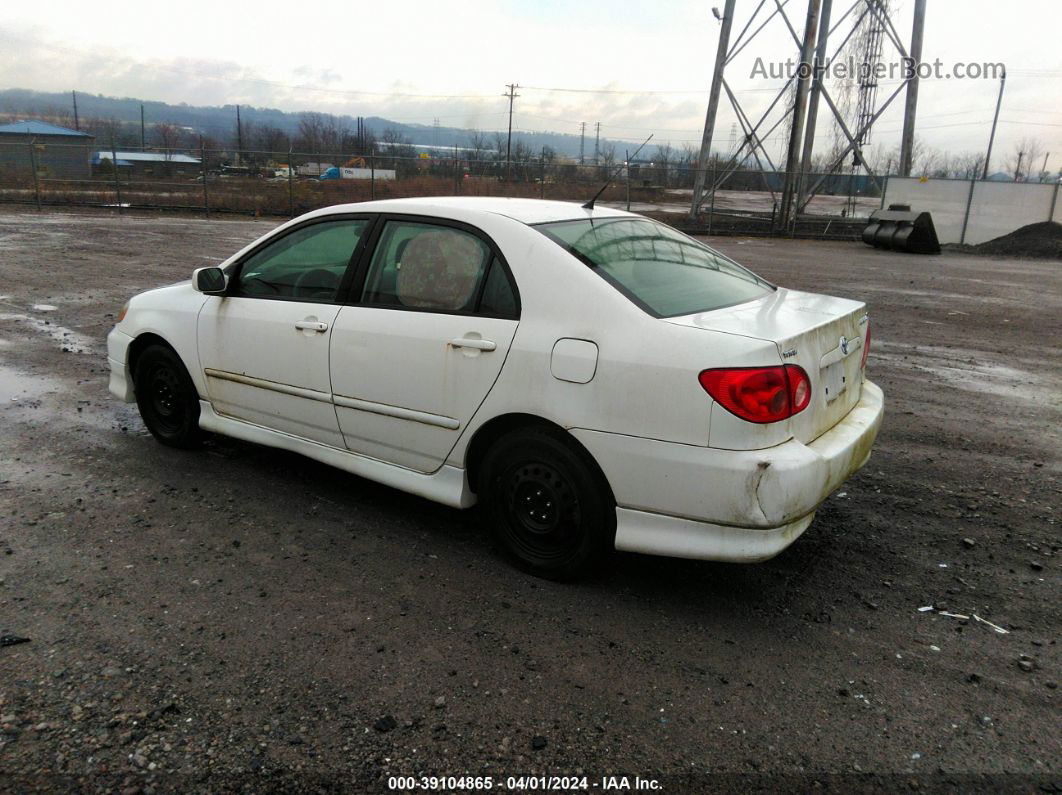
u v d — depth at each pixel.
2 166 35.28
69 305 9.76
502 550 3.73
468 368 3.56
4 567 3.56
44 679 2.79
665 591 3.52
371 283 3.99
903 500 4.52
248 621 3.20
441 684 2.84
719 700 2.79
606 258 3.56
